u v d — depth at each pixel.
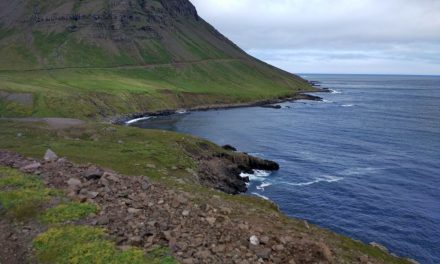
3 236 17.42
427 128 129.25
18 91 131.38
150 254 15.92
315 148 95.94
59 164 27.47
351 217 52.38
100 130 80.12
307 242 19.00
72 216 18.84
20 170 25.86
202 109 183.88
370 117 157.00
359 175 72.12
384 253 28.17
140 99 170.25
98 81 188.50
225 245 17.20
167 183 34.53
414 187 65.31
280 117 156.38
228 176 66.12
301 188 63.91
